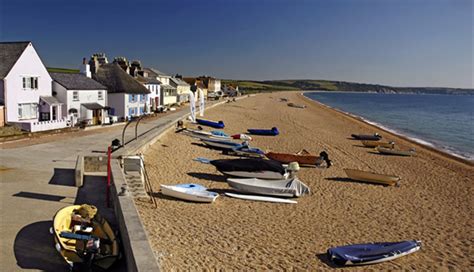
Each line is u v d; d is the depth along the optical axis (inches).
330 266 517.0
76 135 1248.8
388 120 3117.6
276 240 585.9
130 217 451.5
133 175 768.9
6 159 827.4
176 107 2881.4
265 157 1180.5
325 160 1149.1
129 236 400.5
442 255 576.7
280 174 896.9
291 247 565.6
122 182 599.5
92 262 398.6
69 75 1748.3
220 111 2856.8
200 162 1066.1
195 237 566.3
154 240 537.3
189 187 767.1
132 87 2060.8
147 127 1524.4
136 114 2122.3
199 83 4495.6
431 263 548.4
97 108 1740.9
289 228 639.8
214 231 597.3
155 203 685.3
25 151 929.5
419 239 632.4
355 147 1551.4
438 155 1502.2
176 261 483.5
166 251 507.8
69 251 397.7
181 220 627.8
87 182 682.8
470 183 1043.9
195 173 948.6
